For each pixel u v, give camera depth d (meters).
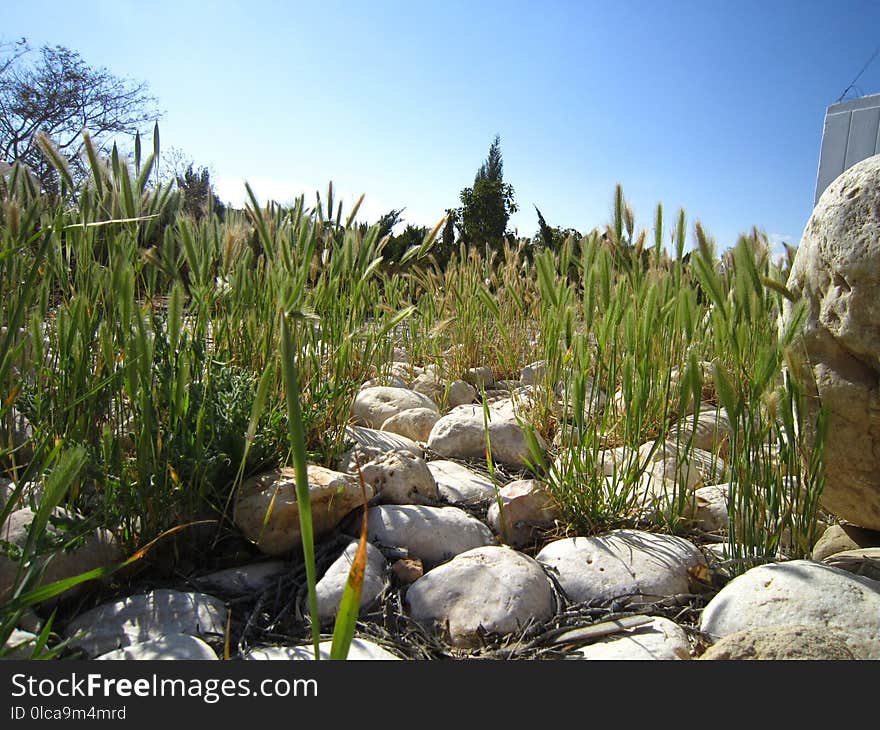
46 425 2.28
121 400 2.35
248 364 3.30
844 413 2.31
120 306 2.23
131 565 2.18
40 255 1.66
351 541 2.41
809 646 1.65
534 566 2.24
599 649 1.88
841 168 8.01
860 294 2.18
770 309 2.92
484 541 2.53
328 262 3.32
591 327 2.91
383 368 4.70
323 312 3.26
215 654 1.75
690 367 2.46
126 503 2.15
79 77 14.47
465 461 3.41
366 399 4.11
